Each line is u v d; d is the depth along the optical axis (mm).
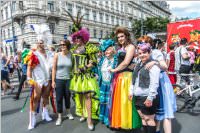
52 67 4852
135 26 46875
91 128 4461
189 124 4707
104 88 4504
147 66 3236
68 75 4816
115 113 4051
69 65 4781
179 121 4895
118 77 4055
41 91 4789
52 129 4594
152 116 3389
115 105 4055
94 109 4789
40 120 5176
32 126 4676
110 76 4422
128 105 3941
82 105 4953
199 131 4328
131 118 3939
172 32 11781
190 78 5730
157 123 3766
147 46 3277
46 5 38688
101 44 4523
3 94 8453
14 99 7480
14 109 6254
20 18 38062
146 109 3340
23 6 37844
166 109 3455
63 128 4625
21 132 4496
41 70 4734
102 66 4539
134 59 3986
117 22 57312
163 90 3479
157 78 3154
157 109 3465
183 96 5598
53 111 5652
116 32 3963
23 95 8250
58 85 4781
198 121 4875
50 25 39375
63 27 41406
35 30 5094
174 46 7121
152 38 3910
